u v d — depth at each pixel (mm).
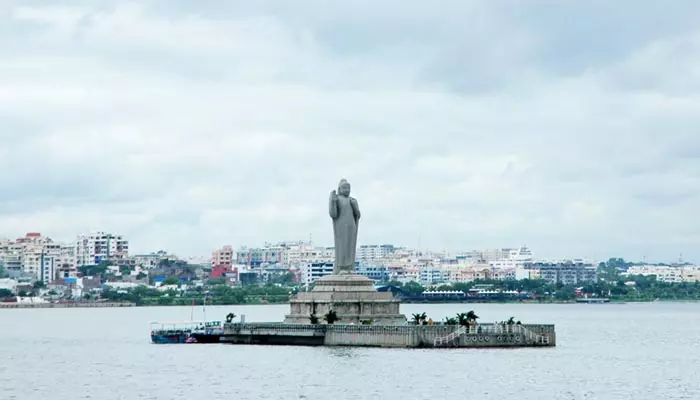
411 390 174250
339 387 177250
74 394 180125
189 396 172750
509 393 172500
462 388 176375
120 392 180625
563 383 184500
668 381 191875
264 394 172375
